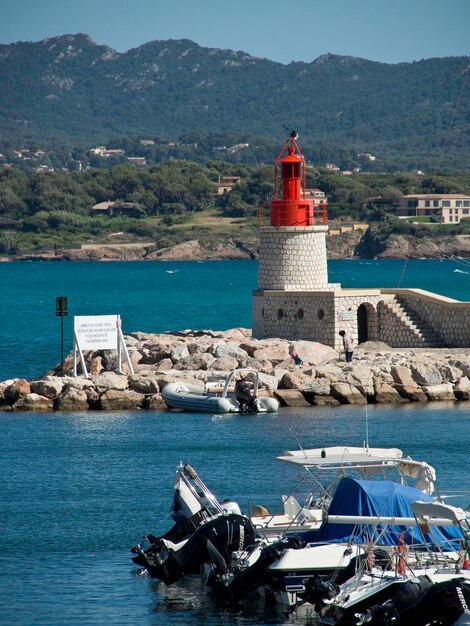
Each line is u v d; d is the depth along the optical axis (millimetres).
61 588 73688
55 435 125500
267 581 71125
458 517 67688
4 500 95375
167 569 74500
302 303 173500
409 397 148750
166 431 126938
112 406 145375
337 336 169375
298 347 161750
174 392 144625
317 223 183125
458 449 113188
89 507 92938
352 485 73938
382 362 157625
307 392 146750
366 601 65500
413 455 110188
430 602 64375
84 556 80312
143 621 68438
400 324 175500
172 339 185500
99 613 69625
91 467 108062
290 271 177375
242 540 76000
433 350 168875
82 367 157625
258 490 96500
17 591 72938
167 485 100375
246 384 141000
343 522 69625
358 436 121188
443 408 142000
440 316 175000
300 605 69625
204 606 71812
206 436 123062
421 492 74375
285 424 130250
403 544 68188
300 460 80938
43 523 88125
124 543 83188
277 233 177500
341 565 69625
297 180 177375
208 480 100688
